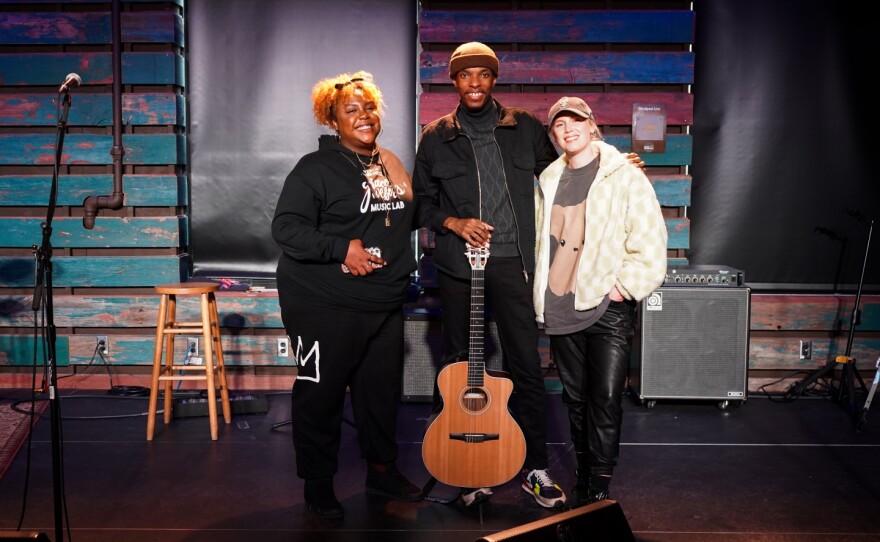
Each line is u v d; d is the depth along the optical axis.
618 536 2.08
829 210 5.06
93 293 5.01
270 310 4.92
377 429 3.24
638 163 3.08
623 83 4.86
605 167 2.96
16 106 4.88
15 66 4.87
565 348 3.13
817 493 3.37
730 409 4.59
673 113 4.87
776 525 3.06
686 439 4.07
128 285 4.96
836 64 4.98
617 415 3.01
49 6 4.91
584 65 4.82
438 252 3.26
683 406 4.66
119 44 4.78
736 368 4.54
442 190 3.27
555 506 3.18
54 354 2.58
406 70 5.01
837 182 5.05
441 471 3.16
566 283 3.07
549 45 4.88
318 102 3.03
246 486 3.44
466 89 3.12
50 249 2.62
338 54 5.01
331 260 2.95
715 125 5.03
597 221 2.96
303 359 3.03
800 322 4.91
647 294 2.90
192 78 5.03
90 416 4.41
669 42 4.84
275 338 4.95
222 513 3.17
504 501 3.28
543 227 3.13
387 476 3.30
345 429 4.18
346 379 3.07
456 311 3.27
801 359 4.94
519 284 3.17
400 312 3.20
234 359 4.95
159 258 4.92
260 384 5.00
